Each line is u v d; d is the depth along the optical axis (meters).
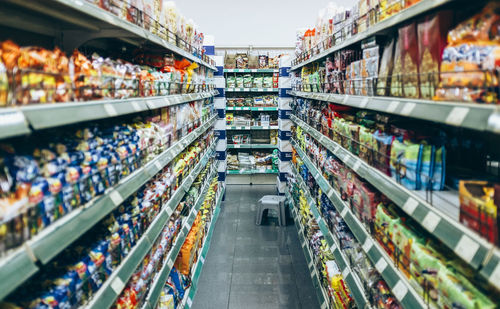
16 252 0.99
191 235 3.38
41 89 1.16
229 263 4.01
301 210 4.58
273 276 3.72
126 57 2.62
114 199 1.58
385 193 1.63
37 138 1.36
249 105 7.20
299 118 4.84
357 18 2.24
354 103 2.12
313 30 4.18
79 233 1.24
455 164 1.78
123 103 1.69
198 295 3.36
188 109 3.42
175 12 2.97
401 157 1.61
